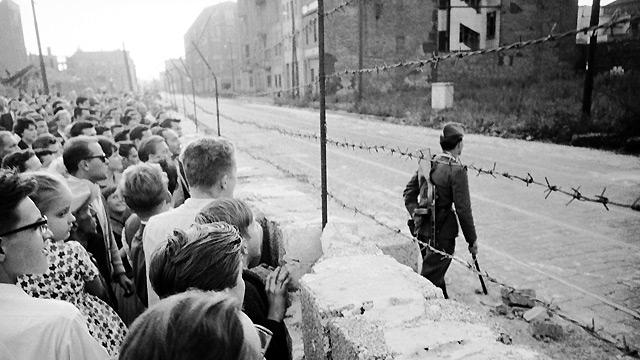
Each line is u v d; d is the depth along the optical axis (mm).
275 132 18734
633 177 9414
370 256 2740
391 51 38094
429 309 2057
